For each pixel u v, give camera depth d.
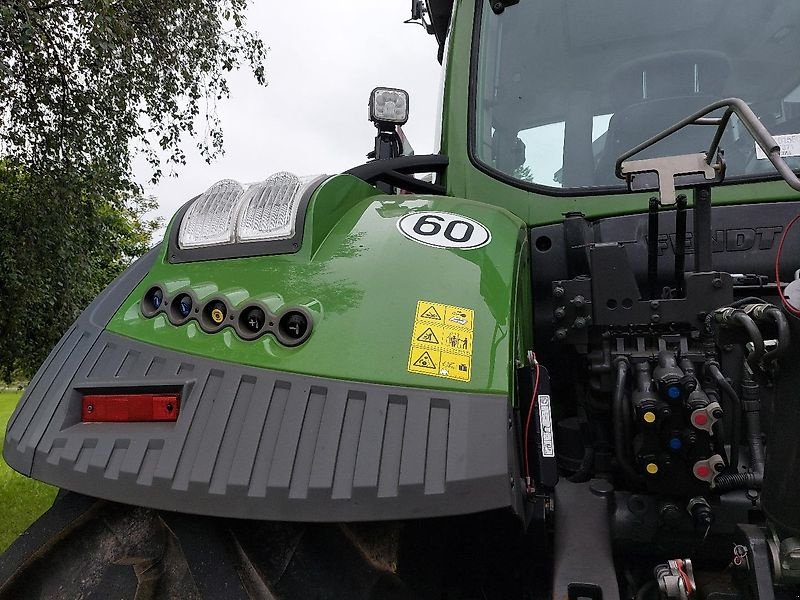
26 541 1.29
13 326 9.36
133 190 9.70
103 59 8.58
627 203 1.97
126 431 1.25
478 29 2.32
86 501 1.36
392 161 2.12
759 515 1.48
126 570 1.21
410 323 1.24
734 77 2.12
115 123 9.28
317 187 1.49
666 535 1.52
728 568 1.45
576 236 1.81
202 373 1.25
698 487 1.42
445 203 1.66
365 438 1.13
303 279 1.35
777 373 1.08
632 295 1.53
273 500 1.12
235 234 1.47
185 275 1.45
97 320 1.49
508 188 2.10
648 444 1.43
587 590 1.33
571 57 2.25
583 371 1.81
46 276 9.30
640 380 1.49
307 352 1.22
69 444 1.28
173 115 9.79
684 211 1.52
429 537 1.41
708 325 1.48
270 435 1.16
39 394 1.41
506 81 2.28
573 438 1.75
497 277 1.38
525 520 1.33
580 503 1.54
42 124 8.72
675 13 2.19
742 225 1.90
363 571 1.24
